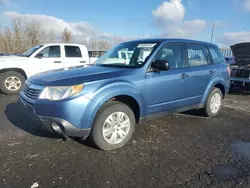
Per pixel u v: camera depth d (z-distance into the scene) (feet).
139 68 13.10
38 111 11.09
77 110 10.73
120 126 12.35
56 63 29.25
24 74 27.40
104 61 15.64
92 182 9.46
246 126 16.74
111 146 12.09
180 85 14.96
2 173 9.93
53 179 9.60
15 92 26.68
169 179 9.80
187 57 15.90
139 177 9.89
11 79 26.43
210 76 17.31
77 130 10.94
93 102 11.05
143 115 13.37
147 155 11.84
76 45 31.55
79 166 10.62
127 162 11.10
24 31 97.81
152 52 13.88
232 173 10.37
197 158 11.68
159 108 14.12
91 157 11.46
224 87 18.93
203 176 10.07
